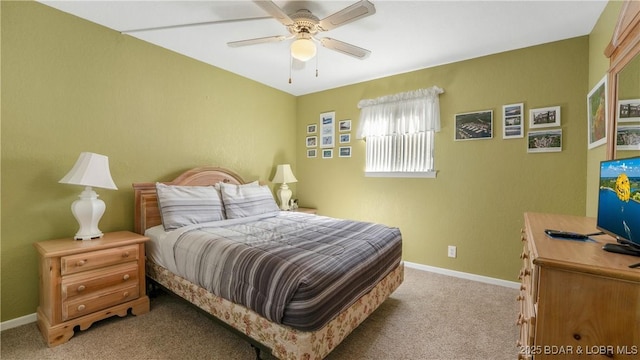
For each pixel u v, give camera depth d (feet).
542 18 7.07
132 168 8.39
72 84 7.20
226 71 11.07
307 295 4.44
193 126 9.98
